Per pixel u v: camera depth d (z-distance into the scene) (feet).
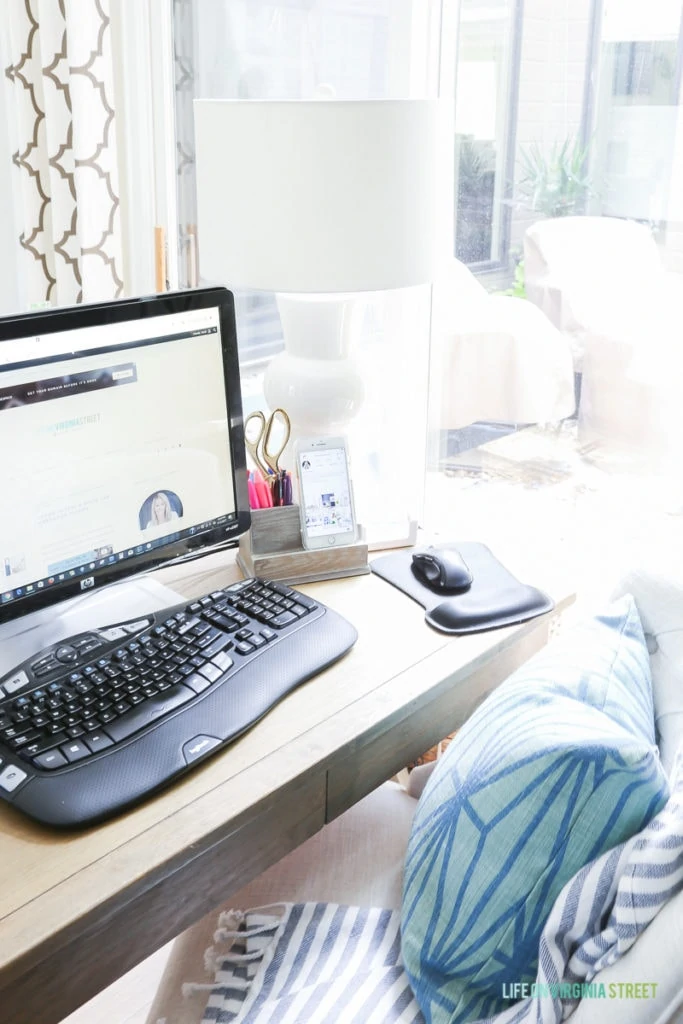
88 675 3.56
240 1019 3.32
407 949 3.31
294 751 3.39
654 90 5.17
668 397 5.61
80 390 3.75
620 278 5.57
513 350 6.08
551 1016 2.92
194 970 3.61
